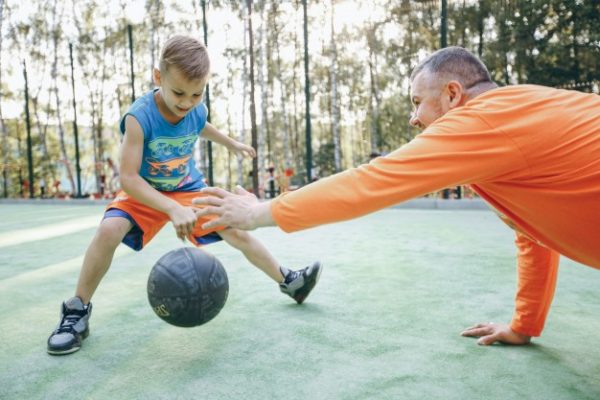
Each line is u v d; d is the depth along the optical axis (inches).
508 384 58.3
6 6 858.8
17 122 956.6
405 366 64.2
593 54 472.4
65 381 61.6
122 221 78.6
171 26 790.5
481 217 279.3
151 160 82.6
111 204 82.4
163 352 71.4
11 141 1080.2
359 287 110.3
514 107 45.4
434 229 220.8
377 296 102.0
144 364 66.9
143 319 88.6
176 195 88.4
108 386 59.8
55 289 116.1
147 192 75.6
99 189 751.7
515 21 490.3
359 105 951.6
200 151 671.8
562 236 49.7
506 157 44.0
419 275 122.0
